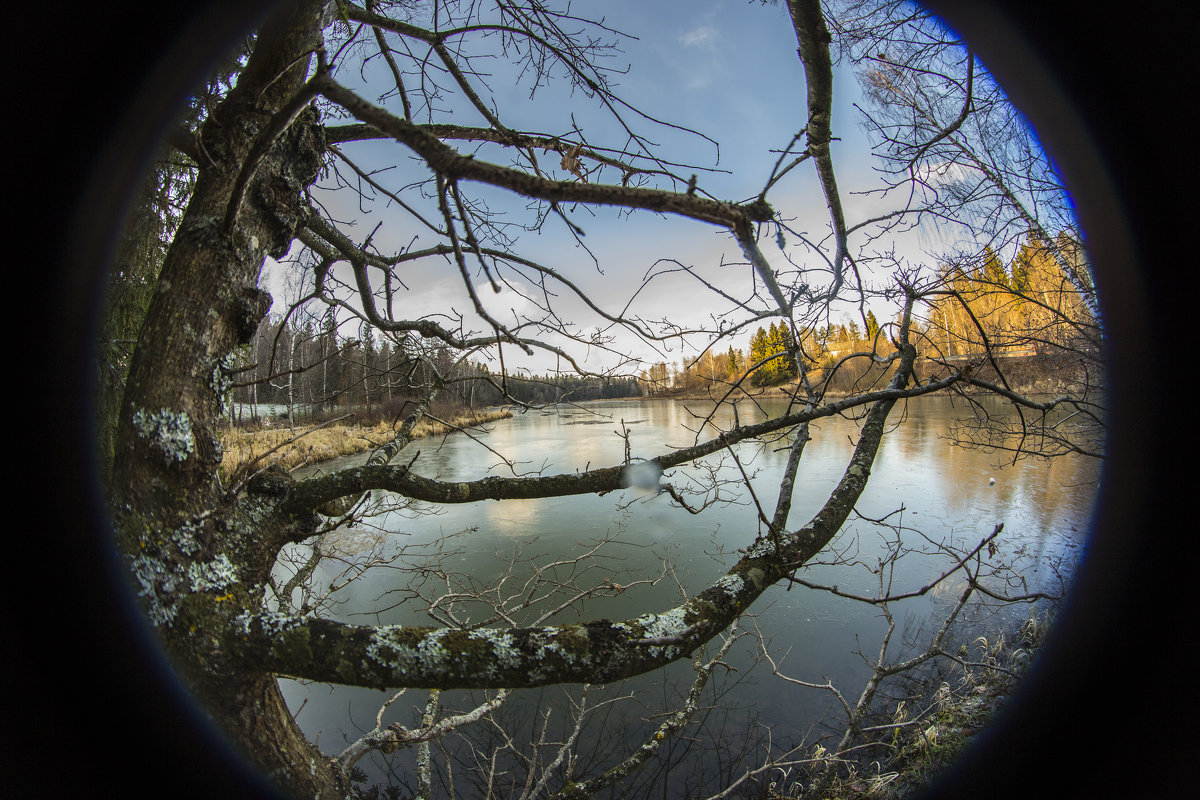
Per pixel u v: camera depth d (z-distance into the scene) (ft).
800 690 16.19
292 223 5.36
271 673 4.94
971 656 16.72
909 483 33.81
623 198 3.22
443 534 27.25
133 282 7.81
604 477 5.23
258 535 4.87
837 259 6.63
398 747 6.72
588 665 4.04
